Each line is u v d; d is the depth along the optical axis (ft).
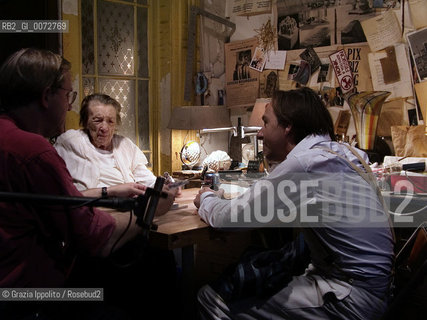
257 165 9.99
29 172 4.15
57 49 10.85
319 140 5.63
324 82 11.14
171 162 12.54
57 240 4.43
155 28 12.62
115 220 4.78
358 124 10.55
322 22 11.08
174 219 6.55
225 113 11.48
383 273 5.16
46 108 4.54
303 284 5.48
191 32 12.46
